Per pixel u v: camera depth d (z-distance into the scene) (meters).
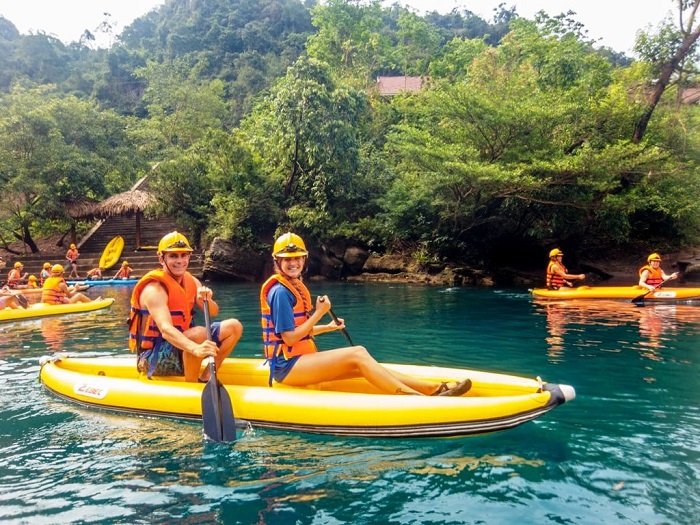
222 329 4.02
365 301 11.16
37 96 25.42
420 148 15.27
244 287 15.53
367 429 3.25
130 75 57.53
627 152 14.03
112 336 7.32
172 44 64.75
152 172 20.28
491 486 2.66
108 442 3.30
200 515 2.40
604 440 3.24
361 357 3.51
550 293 11.31
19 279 15.27
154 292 3.83
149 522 2.35
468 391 3.78
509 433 3.37
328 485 2.69
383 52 39.12
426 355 5.84
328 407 3.33
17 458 3.08
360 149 20.92
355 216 19.28
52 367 4.58
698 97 18.16
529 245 18.53
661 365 5.17
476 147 16.17
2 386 4.67
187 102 34.84
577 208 16.67
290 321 3.61
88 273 19.16
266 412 3.45
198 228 20.67
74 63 65.56
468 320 8.34
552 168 14.20
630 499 2.51
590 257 18.98
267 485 2.70
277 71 53.66
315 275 18.41
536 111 14.50
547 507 2.44
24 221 20.78
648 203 15.50
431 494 2.58
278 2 71.75
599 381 4.62
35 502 2.55
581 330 7.27
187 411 3.62
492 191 15.62
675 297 10.07
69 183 20.86
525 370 5.07
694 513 2.37
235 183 18.75
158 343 4.00
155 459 3.04
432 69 29.62
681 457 2.98
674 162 15.36
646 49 15.30
